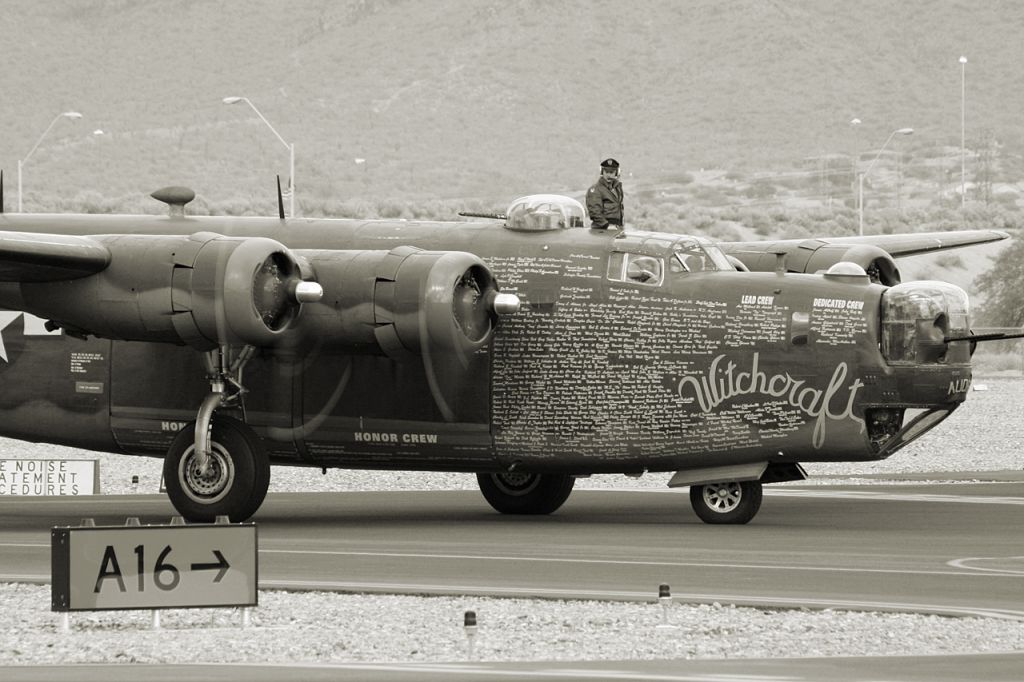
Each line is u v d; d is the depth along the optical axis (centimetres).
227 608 5375
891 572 6419
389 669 4666
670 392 8238
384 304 8000
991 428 15288
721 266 8469
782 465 8500
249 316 7825
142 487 11238
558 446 8394
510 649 4975
